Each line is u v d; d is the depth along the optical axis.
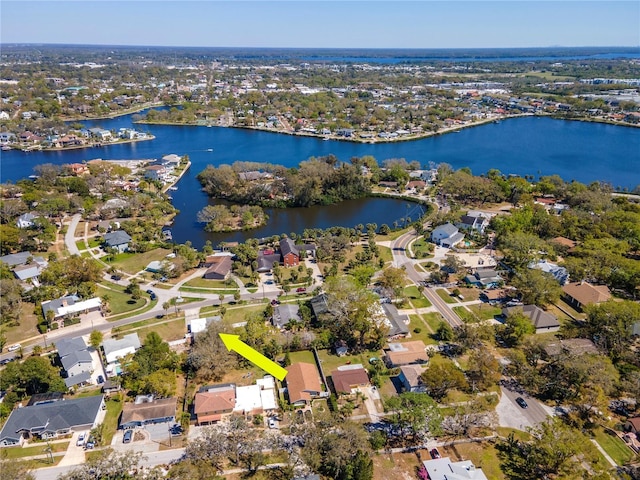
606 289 115.88
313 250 141.50
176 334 100.38
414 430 69.44
